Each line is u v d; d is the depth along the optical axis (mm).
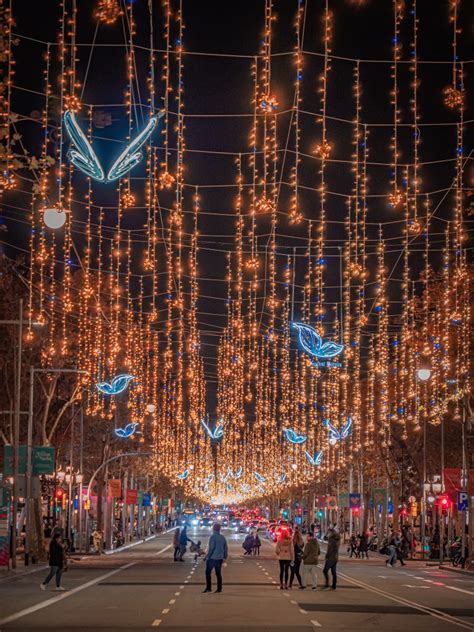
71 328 63938
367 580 50094
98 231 47219
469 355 54594
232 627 26312
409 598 37969
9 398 60969
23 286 61688
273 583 45531
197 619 28344
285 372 70312
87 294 47312
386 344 65750
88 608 31875
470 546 63438
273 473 148750
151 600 35094
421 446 83812
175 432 123062
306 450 113875
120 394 90500
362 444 92875
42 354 61250
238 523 168875
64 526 81438
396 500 85562
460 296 54219
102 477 85938
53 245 48750
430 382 65125
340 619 29000
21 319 51688
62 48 24641
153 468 116062
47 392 65562
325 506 118188
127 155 19594
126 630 25547
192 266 48906
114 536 98000
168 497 182000
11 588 41281
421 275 56594
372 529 98562
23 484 53469
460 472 68875
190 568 58688
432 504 86688
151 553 84125
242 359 66125
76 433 84438
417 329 66062
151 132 19672
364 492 111125
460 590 43562
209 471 170625
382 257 47594
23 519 75875
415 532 99750
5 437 63969
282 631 25531
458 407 62594
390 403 76312
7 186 18672
